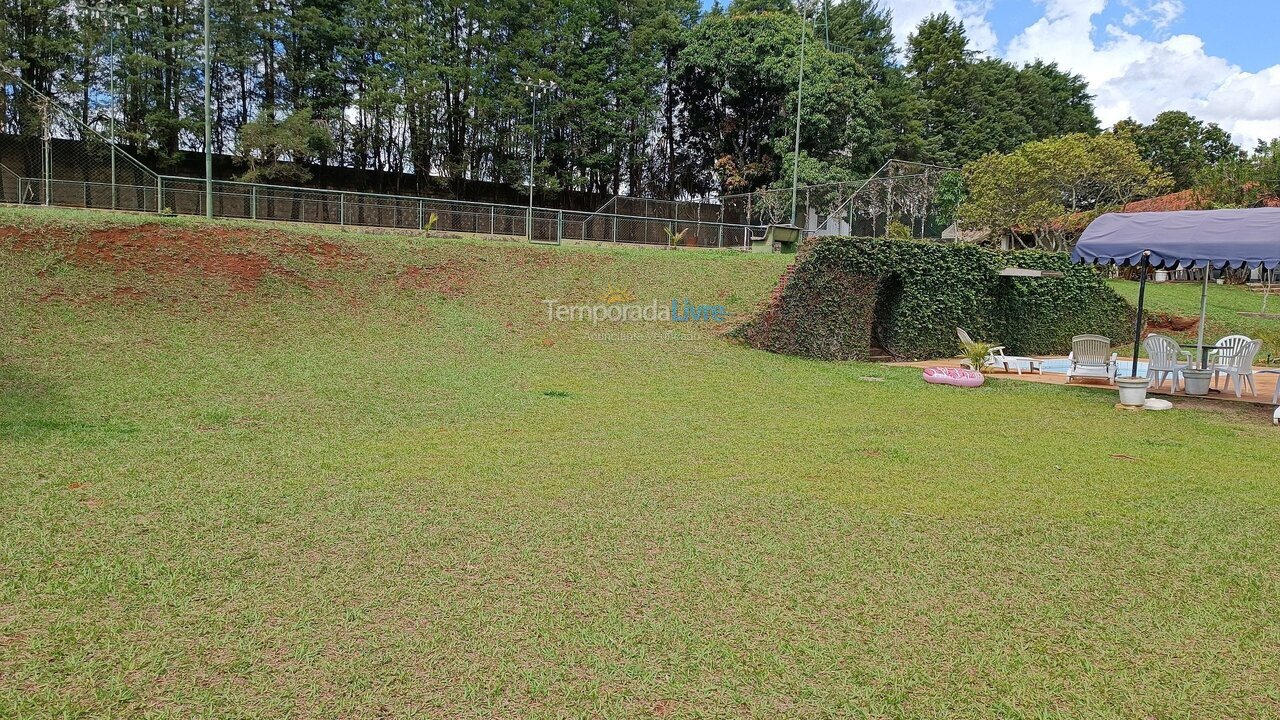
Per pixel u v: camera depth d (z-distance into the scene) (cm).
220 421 849
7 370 1009
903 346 1744
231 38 3359
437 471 659
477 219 2503
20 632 351
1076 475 679
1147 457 762
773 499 586
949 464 717
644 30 4150
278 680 316
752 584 421
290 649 341
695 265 1956
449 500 571
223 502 553
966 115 5103
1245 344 1309
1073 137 2969
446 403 1013
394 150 4075
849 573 439
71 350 1118
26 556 439
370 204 2342
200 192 2155
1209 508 575
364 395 1036
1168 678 329
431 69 3678
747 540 492
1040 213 3045
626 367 1385
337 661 331
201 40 3228
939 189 3275
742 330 1639
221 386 1029
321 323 1399
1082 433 895
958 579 432
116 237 1446
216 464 666
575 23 3994
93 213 1577
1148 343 1262
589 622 372
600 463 698
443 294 1619
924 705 307
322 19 3597
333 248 1647
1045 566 453
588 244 2514
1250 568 452
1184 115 4975
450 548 469
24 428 764
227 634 353
